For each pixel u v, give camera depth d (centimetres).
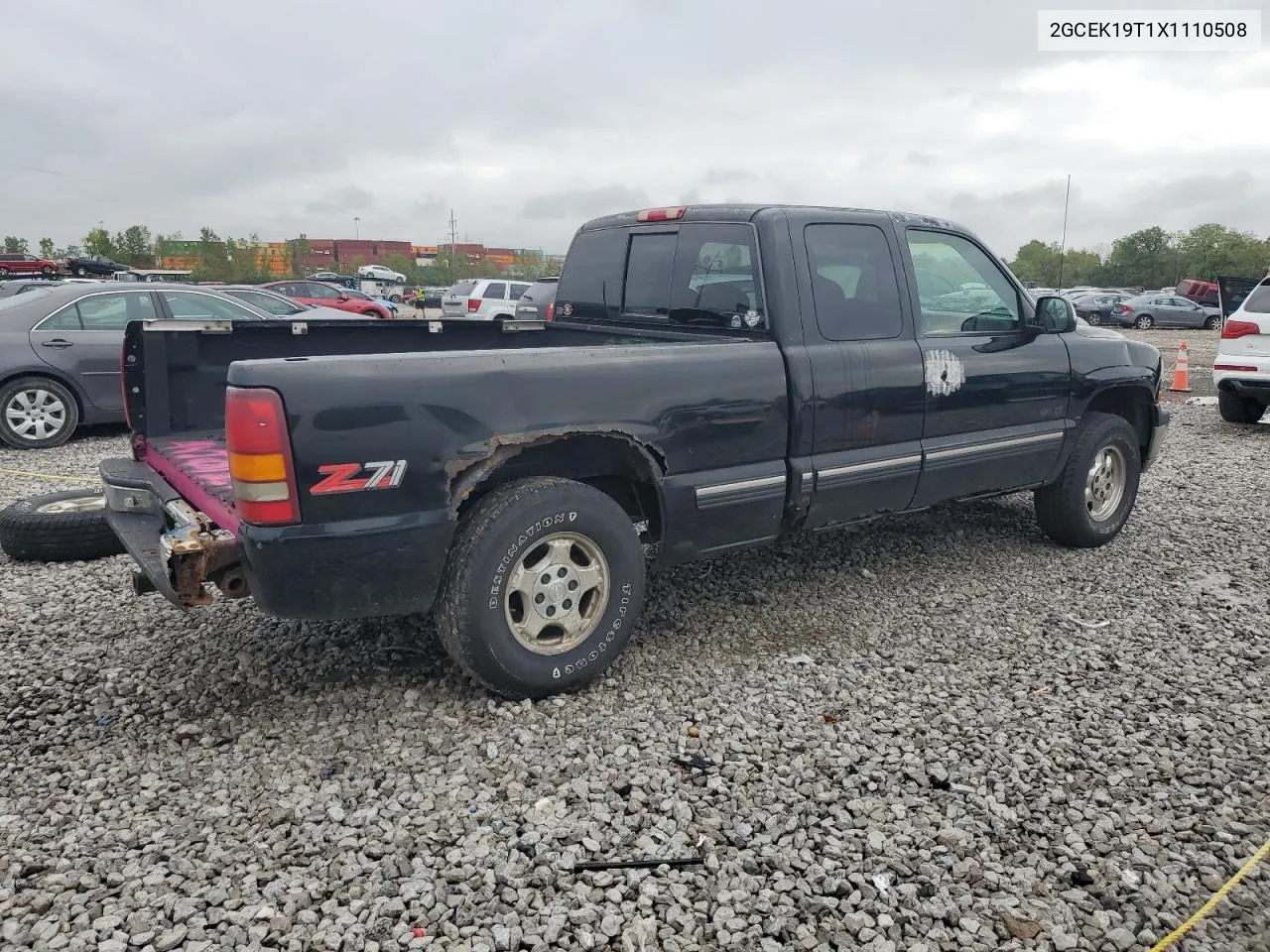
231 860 267
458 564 337
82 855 269
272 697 368
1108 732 346
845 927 245
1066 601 485
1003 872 268
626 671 395
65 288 930
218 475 375
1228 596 495
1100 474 569
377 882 258
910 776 314
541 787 305
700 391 386
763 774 315
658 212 478
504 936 238
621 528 370
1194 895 259
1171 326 3706
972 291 497
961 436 487
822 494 431
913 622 455
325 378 305
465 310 2302
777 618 458
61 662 398
